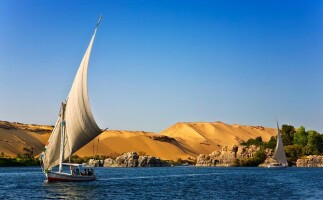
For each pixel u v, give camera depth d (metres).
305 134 163.75
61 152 53.41
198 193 44.84
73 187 49.06
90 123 52.16
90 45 50.94
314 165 144.00
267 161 148.38
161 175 82.31
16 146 187.75
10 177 69.25
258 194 44.03
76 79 52.19
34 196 40.34
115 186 51.78
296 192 46.22
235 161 153.38
